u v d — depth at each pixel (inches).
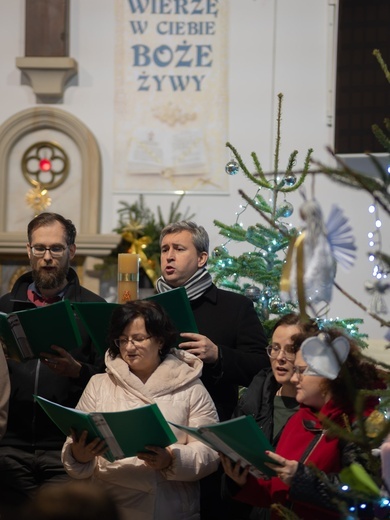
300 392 152.1
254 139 414.9
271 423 171.5
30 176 418.9
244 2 417.1
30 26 412.8
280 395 173.9
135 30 419.5
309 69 413.7
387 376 119.3
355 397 112.7
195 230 206.4
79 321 198.7
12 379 192.7
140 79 419.2
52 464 191.0
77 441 162.6
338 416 145.9
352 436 113.0
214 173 415.2
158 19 419.5
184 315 183.8
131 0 419.5
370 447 111.2
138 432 155.9
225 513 193.2
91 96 419.2
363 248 401.7
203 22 418.6
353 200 403.2
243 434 141.4
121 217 414.3
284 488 153.4
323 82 412.5
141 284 396.8
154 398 170.1
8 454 191.3
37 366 193.5
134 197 417.1
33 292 205.8
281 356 168.1
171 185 416.2
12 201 418.6
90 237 398.9
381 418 122.8
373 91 402.0
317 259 105.3
